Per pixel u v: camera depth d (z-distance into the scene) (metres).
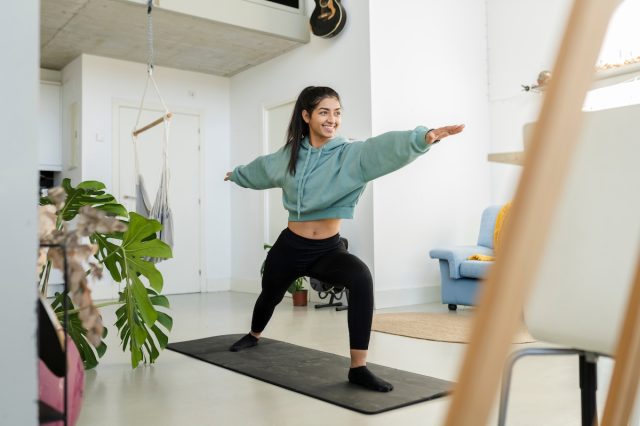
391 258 5.38
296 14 6.05
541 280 1.14
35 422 0.84
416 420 2.07
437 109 5.79
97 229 1.06
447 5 5.96
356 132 5.43
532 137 0.33
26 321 0.84
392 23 5.49
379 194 5.32
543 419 2.04
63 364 1.07
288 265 2.91
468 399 0.32
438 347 3.43
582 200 1.09
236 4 5.67
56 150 7.08
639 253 0.70
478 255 4.90
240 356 3.12
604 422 0.73
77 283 1.03
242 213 7.23
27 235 0.84
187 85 7.17
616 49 4.96
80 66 6.46
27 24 0.83
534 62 5.80
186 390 2.48
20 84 0.83
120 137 6.66
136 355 2.69
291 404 2.28
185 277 7.08
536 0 5.78
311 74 6.07
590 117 1.09
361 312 2.54
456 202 5.93
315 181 2.75
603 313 1.05
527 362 2.96
